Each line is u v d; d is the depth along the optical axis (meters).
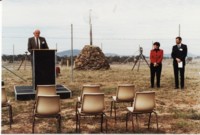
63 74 20.25
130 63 33.72
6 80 17.28
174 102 11.14
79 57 23.36
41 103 6.97
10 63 31.86
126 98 8.48
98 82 16.33
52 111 7.02
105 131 7.79
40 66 11.21
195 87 14.21
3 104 7.94
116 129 7.99
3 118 8.97
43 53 11.19
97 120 8.80
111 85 15.20
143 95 7.23
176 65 13.65
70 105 10.55
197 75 19.33
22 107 10.28
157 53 14.01
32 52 11.80
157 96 12.18
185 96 12.19
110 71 22.33
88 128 8.07
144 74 20.05
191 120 8.91
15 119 8.89
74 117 9.09
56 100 7.00
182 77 13.70
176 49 13.61
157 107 10.34
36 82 11.27
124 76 18.89
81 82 16.28
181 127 8.21
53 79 11.29
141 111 7.32
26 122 8.62
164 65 31.64
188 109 10.10
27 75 19.95
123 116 9.27
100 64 23.20
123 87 8.42
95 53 23.34
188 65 30.22
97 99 7.14
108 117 9.16
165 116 9.28
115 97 8.84
